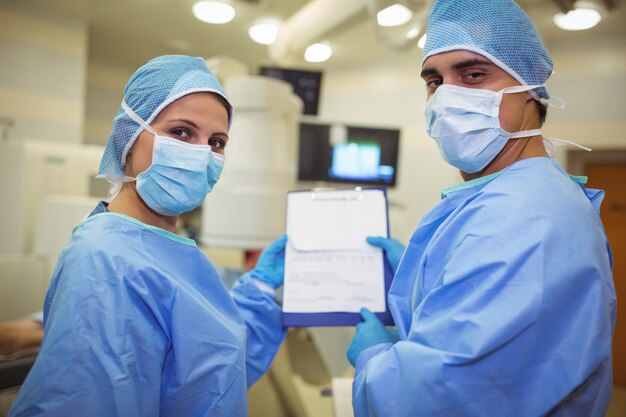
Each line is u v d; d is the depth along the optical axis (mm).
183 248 831
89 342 609
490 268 624
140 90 798
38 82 2930
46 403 580
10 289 1796
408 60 3604
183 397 709
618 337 3328
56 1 2861
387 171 2395
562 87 3148
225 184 1723
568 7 2613
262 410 2078
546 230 616
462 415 604
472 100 769
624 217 3258
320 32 2105
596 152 3256
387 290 1011
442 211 826
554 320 596
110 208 845
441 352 620
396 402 678
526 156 796
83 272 654
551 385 588
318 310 1015
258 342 1064
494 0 766
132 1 2855
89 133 3803
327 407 1974
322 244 1059
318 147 2342
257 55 3738
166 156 794
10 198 2104
